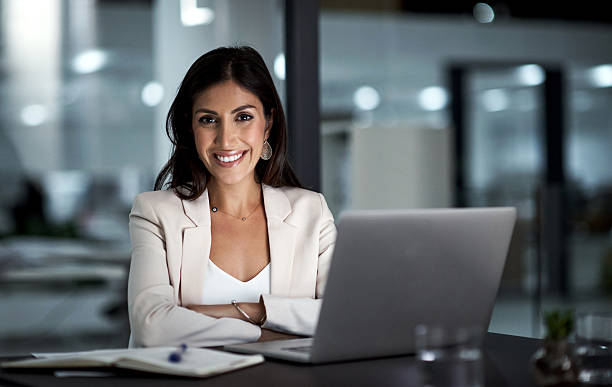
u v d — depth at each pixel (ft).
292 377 4.42
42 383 4.36
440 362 3.80
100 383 4.34
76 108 24.48
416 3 26.43
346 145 13.00
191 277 6.44
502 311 17.13
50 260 17.84
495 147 28.32
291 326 5.98
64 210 23.84
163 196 6.67
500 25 28.32
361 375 4.49
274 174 7.00
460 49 27.63
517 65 28.76
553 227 18.49
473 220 4.90
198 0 12.93
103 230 22.85
